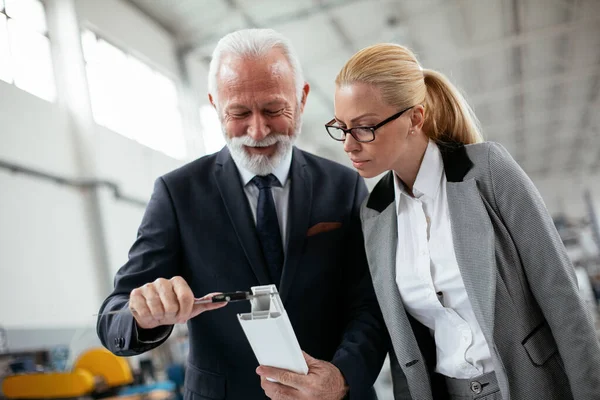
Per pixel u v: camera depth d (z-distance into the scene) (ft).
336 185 4.58
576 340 3.33
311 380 3.25
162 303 3.00
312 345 4.13
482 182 3.66
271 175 4.32
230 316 4.05
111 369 13.51
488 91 37.17
